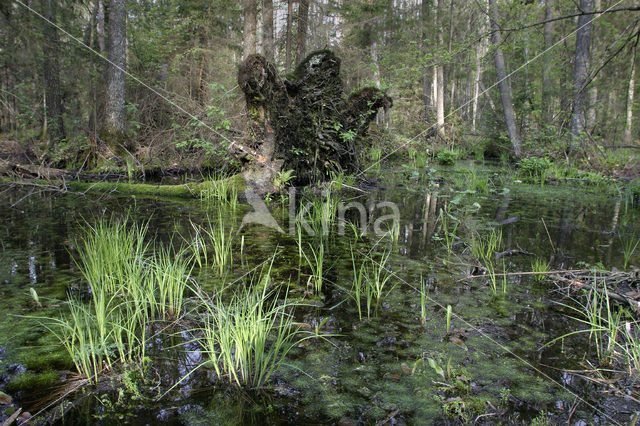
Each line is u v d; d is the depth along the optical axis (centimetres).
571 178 863
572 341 210
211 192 637
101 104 1241
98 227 409
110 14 886
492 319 232
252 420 147
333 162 762
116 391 163
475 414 153
